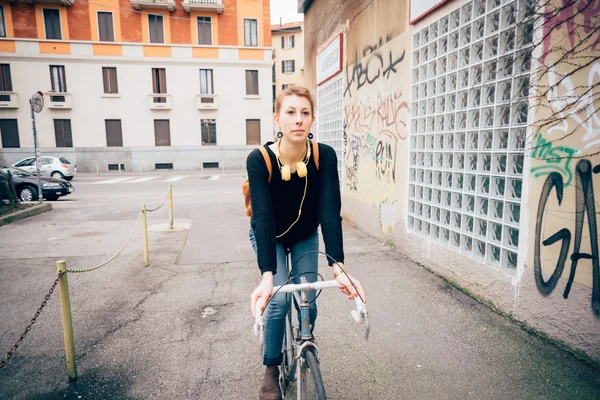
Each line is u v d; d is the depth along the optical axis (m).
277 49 44.47
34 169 18.48
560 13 2.74
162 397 2.48
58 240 6.70
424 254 4.79
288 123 1.93
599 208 2.55
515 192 3.29
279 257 2.22
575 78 2.64
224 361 2.89
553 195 2.87
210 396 2.48
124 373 2.74
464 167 3.93
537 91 2.95
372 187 6.40
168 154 26.47
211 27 26.12
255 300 1.75
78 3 24.42
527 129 3.06
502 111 3.40
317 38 9.34
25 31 24.16
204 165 27.09
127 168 26.02
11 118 24.56
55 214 9.46
